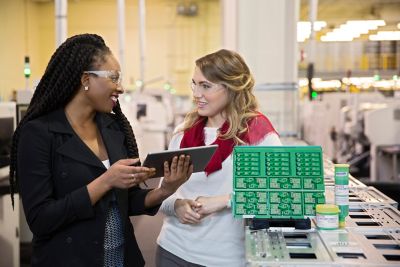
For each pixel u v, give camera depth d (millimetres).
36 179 1565
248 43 4227
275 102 4250
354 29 8391
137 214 1806
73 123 1668
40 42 13188
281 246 1357
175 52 13797
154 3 13641
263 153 1561
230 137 1820
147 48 13758
